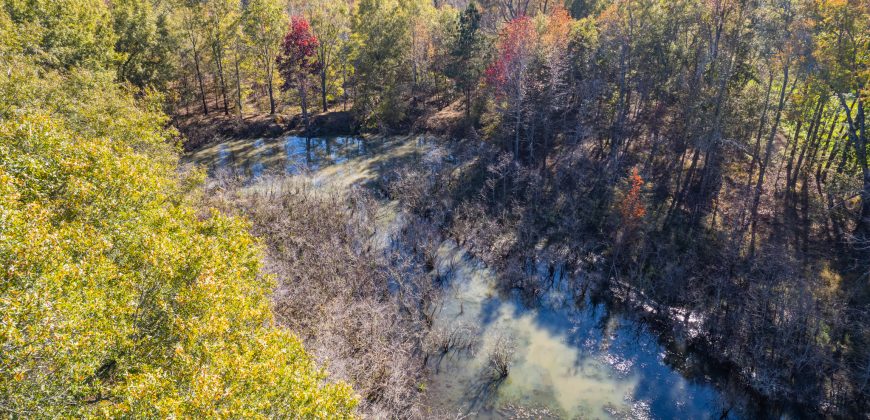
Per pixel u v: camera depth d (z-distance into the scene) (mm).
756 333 26234
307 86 62000
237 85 62344
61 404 11727
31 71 28578
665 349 27781
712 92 37750
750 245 31875
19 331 10938
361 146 57469
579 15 63688
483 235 37938
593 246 36312
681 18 40969
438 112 62938
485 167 47188
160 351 14844
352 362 23234
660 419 23312
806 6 32812
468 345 27328
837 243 30875
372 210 40688
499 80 48719
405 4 66438
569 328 29422
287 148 56969
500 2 76375
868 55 30719
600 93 46719
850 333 25500
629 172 42156
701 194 36562
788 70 34094
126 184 18734
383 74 62000
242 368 12922
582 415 23422
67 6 42562
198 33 60938
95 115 28109
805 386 23953
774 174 38062
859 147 31578
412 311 29141
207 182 44438
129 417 11359
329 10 60594
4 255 12375
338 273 30875
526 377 25578
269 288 19719
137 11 54031
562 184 43250
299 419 13133
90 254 15188
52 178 17406
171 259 16203
